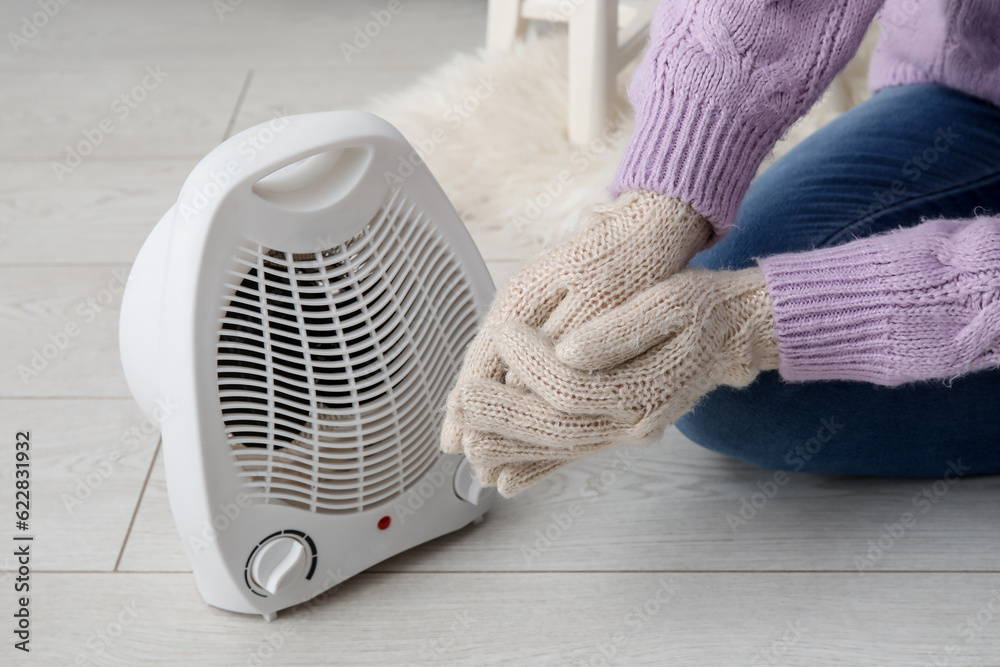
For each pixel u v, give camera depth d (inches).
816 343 24.1
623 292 23.4
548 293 23.6
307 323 27.0
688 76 23.5
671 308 22.5
